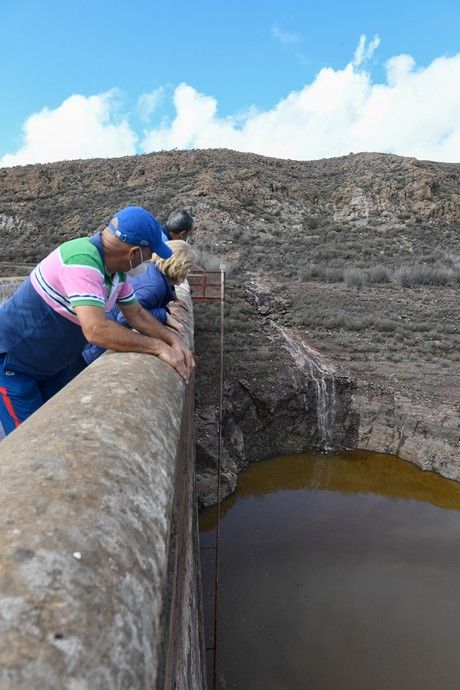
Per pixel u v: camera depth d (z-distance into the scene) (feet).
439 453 38.01
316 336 54.60
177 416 6.43
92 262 7.06
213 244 112.68
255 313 61.77
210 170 151.02
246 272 88.48
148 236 7.34
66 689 2.24
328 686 19.39
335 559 27.14
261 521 30.94
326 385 42.55
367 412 41.65
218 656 20.53
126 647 2.75
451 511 32.76
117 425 4.88
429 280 81.61
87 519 3.30
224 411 38.17
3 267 74.69
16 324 7.59
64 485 3.55
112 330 7.49
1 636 2.30
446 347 51.85
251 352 47.16
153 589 3.35
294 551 27.78
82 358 10.12
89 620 2.65
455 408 40.14
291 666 20.16
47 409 5.16
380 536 29.40
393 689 19.30
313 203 147.74
